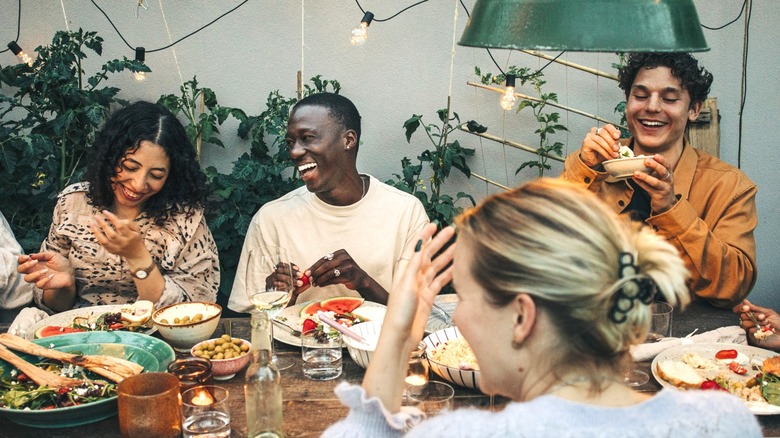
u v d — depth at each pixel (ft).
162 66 12.35
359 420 3.95
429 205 11.89
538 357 3.40
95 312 7.54
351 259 8.38
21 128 11.49
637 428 3.17
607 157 8.09
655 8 4.40
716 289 7.98
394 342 4.17
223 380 6.40
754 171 12.22
